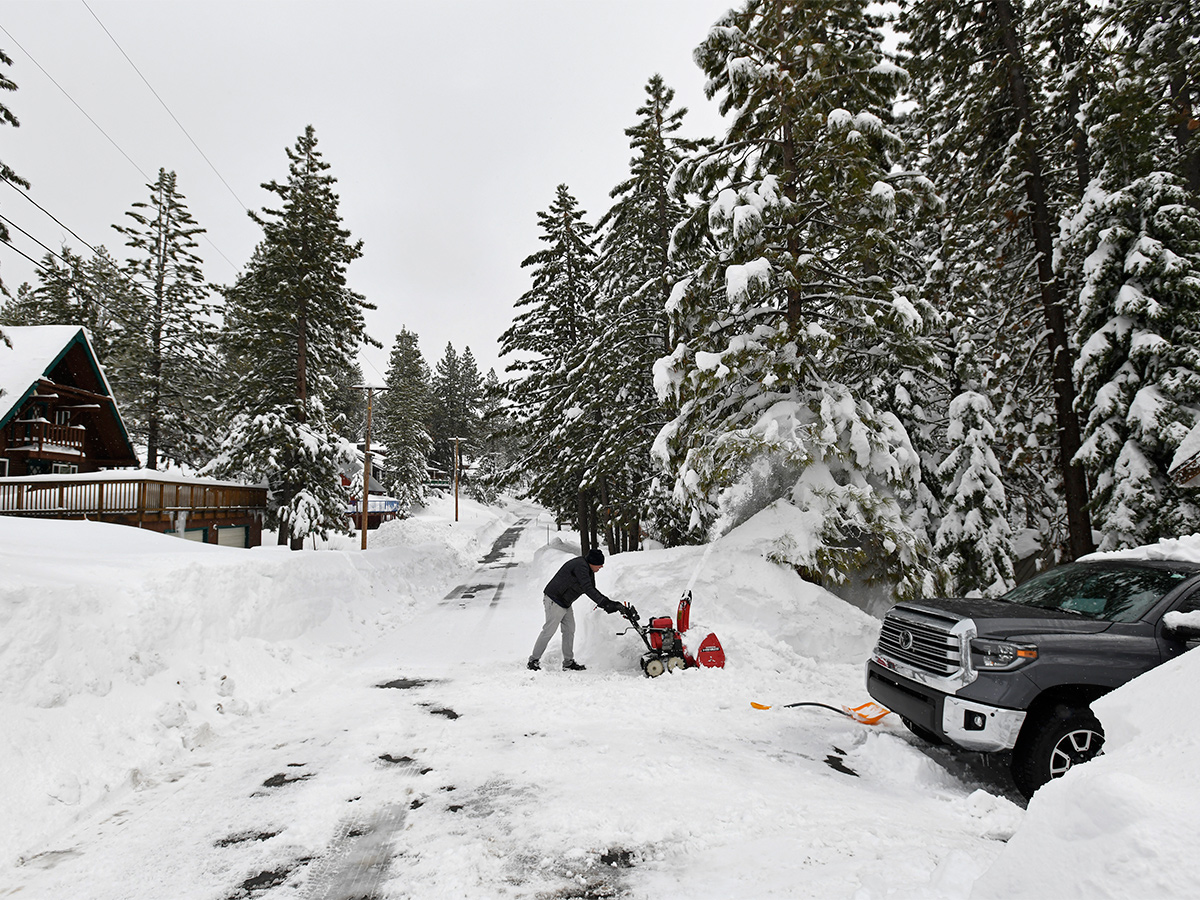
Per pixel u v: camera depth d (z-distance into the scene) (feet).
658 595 28.02
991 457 38.29
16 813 11.76
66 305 106.42
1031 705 13.62
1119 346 37.19
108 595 19.22
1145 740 7.84
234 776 14.67
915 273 46.93
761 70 31.94
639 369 59.41
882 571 29.78
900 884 8.53
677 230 36.78
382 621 39.09
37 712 14.28
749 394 33.81
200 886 9.87
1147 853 5.51
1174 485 34.22
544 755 15.37
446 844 10.96
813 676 23.31
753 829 11.09
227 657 22.03
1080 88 41.50
